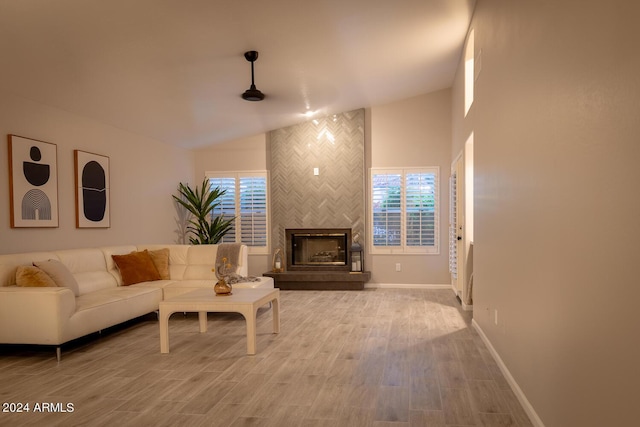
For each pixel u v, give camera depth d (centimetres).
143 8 336
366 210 744
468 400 273
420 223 720
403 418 248
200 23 373
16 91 425
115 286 513
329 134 741
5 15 313
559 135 195
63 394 289
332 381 307
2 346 404
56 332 357
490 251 364
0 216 414
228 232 772
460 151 577
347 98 661
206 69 468
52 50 369
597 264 155
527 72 248
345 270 735
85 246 525
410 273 727
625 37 135
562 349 192
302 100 630
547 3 212
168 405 270
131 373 329
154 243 665
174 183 722
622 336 137
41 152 459
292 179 752
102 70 422
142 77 456
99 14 332
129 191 607
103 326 413
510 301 294
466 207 539
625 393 135
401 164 728
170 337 434
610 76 146
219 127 683
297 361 352
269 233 767
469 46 475
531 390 243
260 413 257
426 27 462
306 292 686
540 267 225
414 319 496
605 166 149
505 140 305
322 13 393
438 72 620
